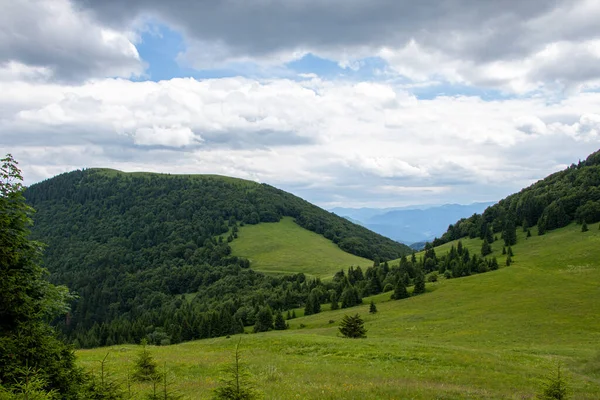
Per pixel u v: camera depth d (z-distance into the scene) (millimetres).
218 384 21234
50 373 12297
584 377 28953
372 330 77500
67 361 13133
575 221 168750
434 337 63469
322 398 17938
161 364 29516
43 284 13695
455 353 36062
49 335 13102
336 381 22719
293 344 41906
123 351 42812
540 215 188000
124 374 23969
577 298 83062
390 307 107875
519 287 102062
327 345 40250
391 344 40656
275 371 25938
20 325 12430
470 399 19219
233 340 49500
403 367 30031
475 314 80938
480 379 25797
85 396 12711
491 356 35938
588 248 129125
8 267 12758
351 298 133125
